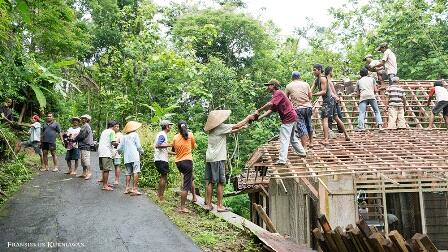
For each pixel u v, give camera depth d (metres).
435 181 9.07
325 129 8.51
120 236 6.15
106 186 8.87
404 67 16.95
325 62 19.83
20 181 9.26
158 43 15.09
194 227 6.81
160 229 6.57
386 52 11.19
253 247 6.20
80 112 18.30
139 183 9.78
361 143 8.62
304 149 7.72
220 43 21.80
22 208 7.33
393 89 10.26
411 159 7.33
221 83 16.77
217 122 7.42
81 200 8.03
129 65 14.91
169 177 10.11
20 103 13.61
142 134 10.83
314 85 8.76
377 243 4.75
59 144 13.90
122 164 11.32
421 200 9.07
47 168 10.80
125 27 16.66
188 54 15.68
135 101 15.22
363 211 11.02
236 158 16.94
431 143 8.55
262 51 21.64
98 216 7.07
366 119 11.08
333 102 8.54
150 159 10.02
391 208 11.70
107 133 8.93
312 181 8.64
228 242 6.26
